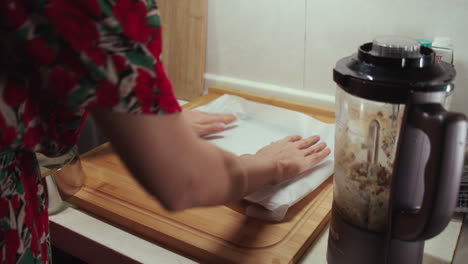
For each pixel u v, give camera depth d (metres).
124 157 0.35
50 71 0.32
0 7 0.30
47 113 0.40
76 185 0.71
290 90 0.99
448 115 0.37
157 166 0.34
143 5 0.33
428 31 0.81
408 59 0.42
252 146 0.80
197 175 0.38
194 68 1.07
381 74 0.42
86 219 0.67
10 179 0.40
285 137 0.77
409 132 0.40
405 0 0.81
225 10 1.00
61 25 0.30
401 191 0.43
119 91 0.32
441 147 0.37
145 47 0.33
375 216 0.49
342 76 0.45
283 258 0.57
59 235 0.67
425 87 0.39
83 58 0.31
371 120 0.49
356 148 0.51
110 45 0.32
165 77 0.35
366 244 0.49
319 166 0.73
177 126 0.35
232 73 1.06
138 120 0.33
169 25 1.07
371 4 0.84
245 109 0.95
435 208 0.39
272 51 0.98
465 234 0.61
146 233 0.63
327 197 0.70
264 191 0.66
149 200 0.69
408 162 0.42
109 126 0.34
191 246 0.59
